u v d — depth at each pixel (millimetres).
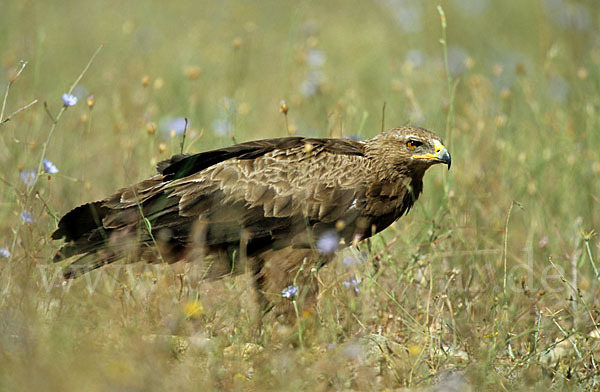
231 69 21453
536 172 16391
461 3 26969
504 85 19922
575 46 22531
